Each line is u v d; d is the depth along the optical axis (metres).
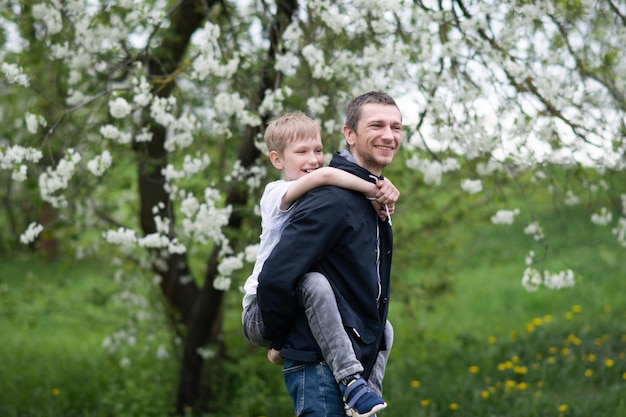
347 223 3.29
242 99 5.67
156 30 5.77
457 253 16.25
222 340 9.15
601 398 7.66
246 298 3.64
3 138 7.76
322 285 3.26
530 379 8.81
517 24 5.32
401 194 8.78
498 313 13.19
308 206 3.29
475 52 5.41
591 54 5.77
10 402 8.72
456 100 5.36
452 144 5.51
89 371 10.09
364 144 3.45
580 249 15.77
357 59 5.73
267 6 6.04
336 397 3.31
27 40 6.86
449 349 10.41
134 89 5.38
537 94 5.46
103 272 10.94
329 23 5.31
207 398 8.75
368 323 3.39
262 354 9.30
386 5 5.13
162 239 5.59
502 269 15.60
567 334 10.54
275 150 3.71
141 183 7.73
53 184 5.36
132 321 9.11
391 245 3.52
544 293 13.92
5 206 8.21
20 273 14.59
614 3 5.72
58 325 12.67
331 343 3.23
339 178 3.34
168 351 9.38
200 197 5.71
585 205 6.60
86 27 5.58
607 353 9.48
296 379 3.40
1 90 8.36
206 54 5.35
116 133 5.46
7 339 11.97
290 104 5.99
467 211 8.70
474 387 8.50
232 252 5.73
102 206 8.59
